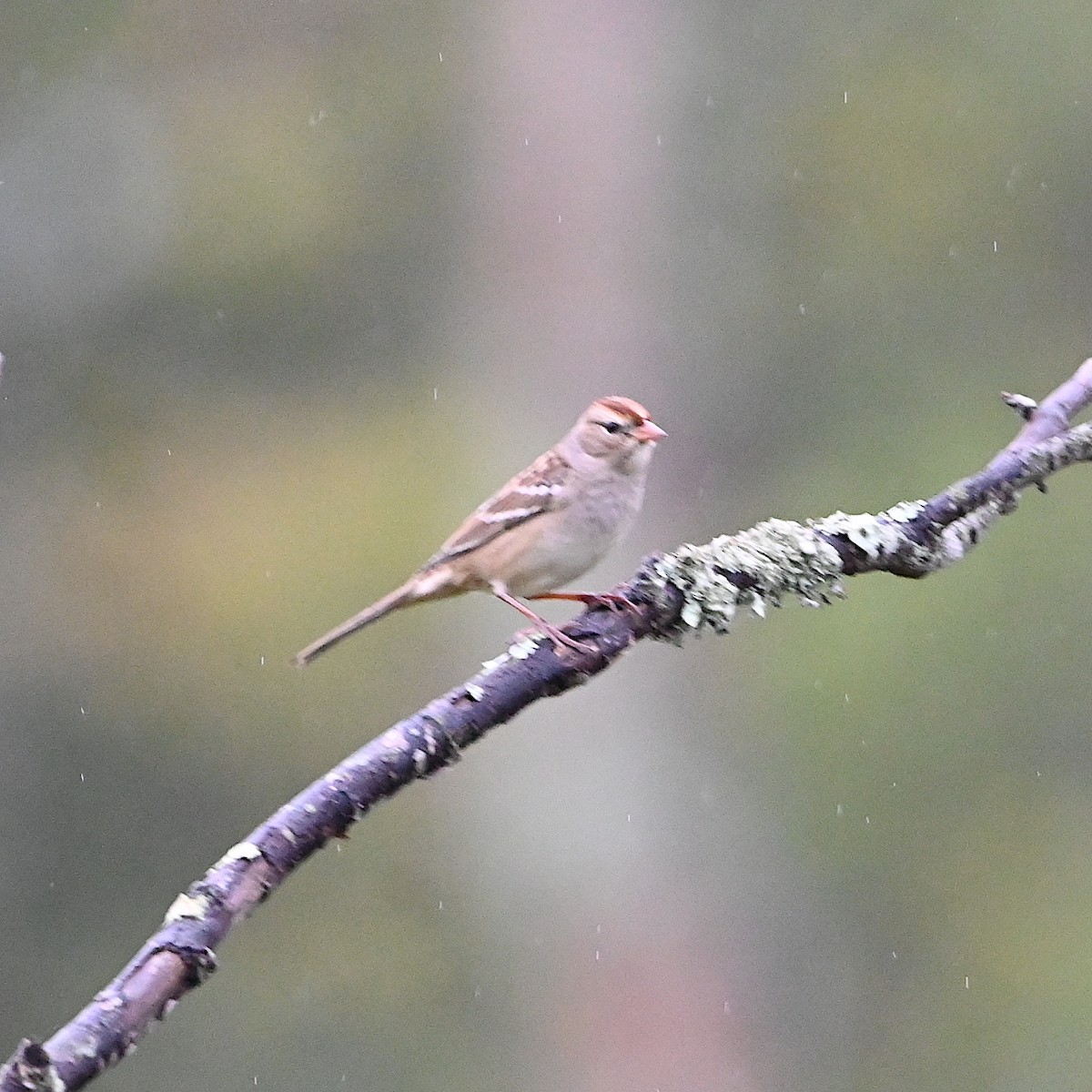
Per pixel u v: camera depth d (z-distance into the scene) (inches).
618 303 569.9
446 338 583.8
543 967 521.7
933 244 606.2
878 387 593.6
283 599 575.5
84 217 621.9
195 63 633.6
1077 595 551.2
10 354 611.5
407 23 612.7
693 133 591.2
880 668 553.0
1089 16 609.3
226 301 618.8
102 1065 149.8
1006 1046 525.7
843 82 609.3
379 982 547.5
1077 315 600.4
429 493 574.6
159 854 570.3
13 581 590.6
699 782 542.9
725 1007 516.4
